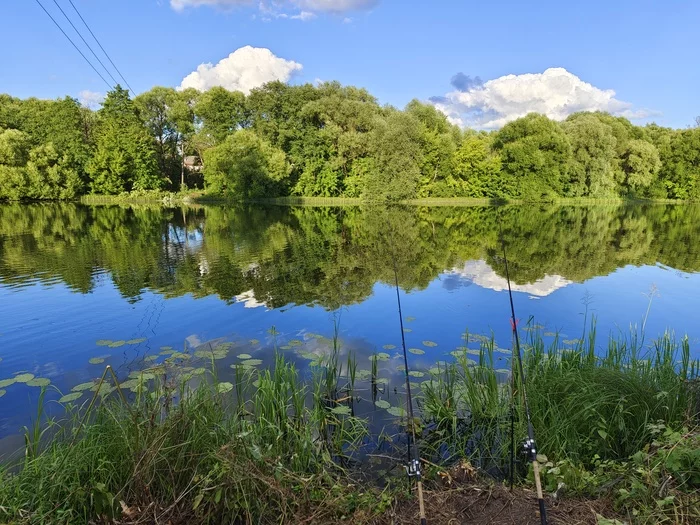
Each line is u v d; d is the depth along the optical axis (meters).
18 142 38.66
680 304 9.01
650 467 2.95
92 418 3.98
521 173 42.34
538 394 4.22
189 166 56.41
